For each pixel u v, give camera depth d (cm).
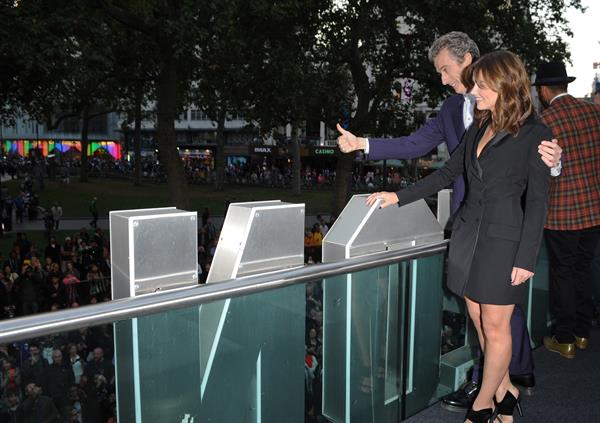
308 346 216
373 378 248
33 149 8356
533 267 203
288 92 1766
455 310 295
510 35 1856
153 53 1806
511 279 207
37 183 5459
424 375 278
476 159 215
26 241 1762
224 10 1274
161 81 1578
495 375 229
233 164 7862
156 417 173
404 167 5234
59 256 1680
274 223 208
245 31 1647
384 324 250
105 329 157
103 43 1331
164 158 1620
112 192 4800
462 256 220
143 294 172
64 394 149
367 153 267
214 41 1375
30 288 1273
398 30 1966
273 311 202
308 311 214
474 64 211
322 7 1806
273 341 204
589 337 367
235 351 192
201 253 1859
